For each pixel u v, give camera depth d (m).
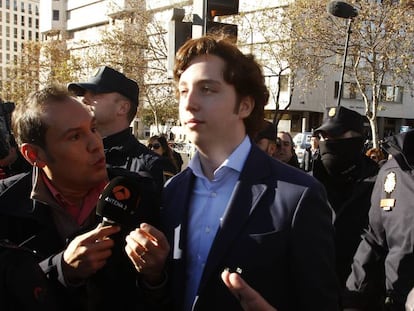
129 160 3.39
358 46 20.69
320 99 38.31
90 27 61.16
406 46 20.30
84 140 2.20
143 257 1.82
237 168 1.88
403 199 2.64
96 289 2.09
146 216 2.10
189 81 1.86
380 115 42.62
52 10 63.75
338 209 3.65
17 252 1.79
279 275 1.77
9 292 1.70
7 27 117.50
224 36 2.00
